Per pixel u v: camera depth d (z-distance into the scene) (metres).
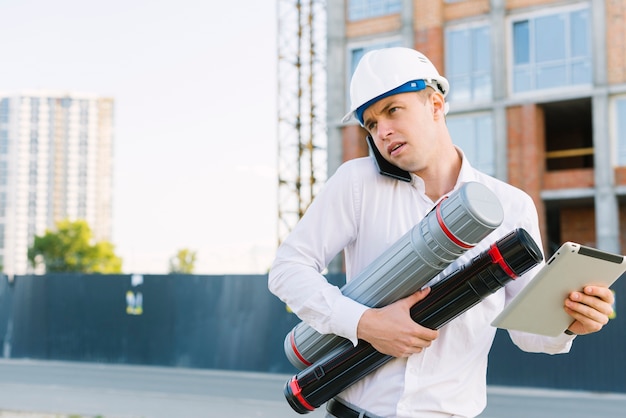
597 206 20.14
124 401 10.65
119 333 16.36
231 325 15.11
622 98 20.02
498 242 1.71
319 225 1.96
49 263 72.31
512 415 9.18
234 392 11.73
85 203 111.38
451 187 1.96
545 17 20.84
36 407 10.01
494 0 21.22
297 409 1.93
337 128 22.72
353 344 1.84
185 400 10.78
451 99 21.66
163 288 15.93
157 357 15.89
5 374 14.46
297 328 2.00
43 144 110.38
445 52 21.84
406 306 1.75
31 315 17.44
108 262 75.25
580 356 11.43
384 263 1.79
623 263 1.67
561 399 10.61
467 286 1.72
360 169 1.97
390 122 1.85
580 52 20.42
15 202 108.69
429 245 1.69
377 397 1.89
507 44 21.22
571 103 21.16
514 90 21.11
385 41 22.53
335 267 21.67
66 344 16.97
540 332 1.82
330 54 23.06
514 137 20.84
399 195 1.94
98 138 113.06
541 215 20.70
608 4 20.06
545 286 1.64
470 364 1.90
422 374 1.86
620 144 20.00
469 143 21.38
